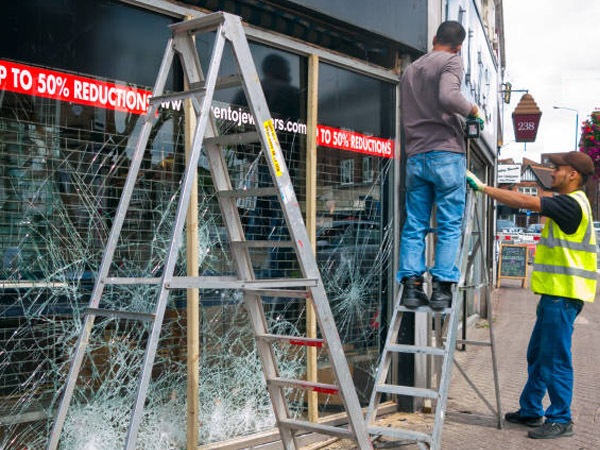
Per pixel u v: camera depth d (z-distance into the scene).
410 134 4.07
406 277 4.01
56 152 3.11
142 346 3.48
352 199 4.86
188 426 3.61
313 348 4.38
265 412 4.13
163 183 3.57
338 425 4.62
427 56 4.06
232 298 3.95
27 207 3.01
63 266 3.14
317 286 2.78
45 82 3.06
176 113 3.63
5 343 2.95
